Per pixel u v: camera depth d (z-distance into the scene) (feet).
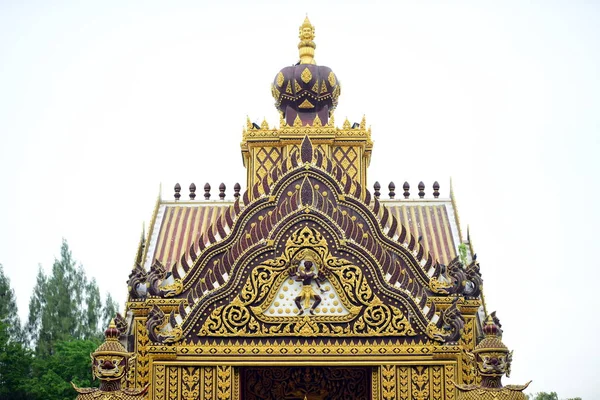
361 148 88.48
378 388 64.23
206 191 96.02
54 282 213.25
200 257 67.62
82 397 57.67
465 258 84.79
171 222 92.94
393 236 67.51
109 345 58.39
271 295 65.21
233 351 64.54
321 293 65.36
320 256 65.57
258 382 73.31
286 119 90.17
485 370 59.26
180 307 65.87
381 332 64.59
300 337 64.64
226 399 64.03
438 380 63.93
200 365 64.44
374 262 65.26
